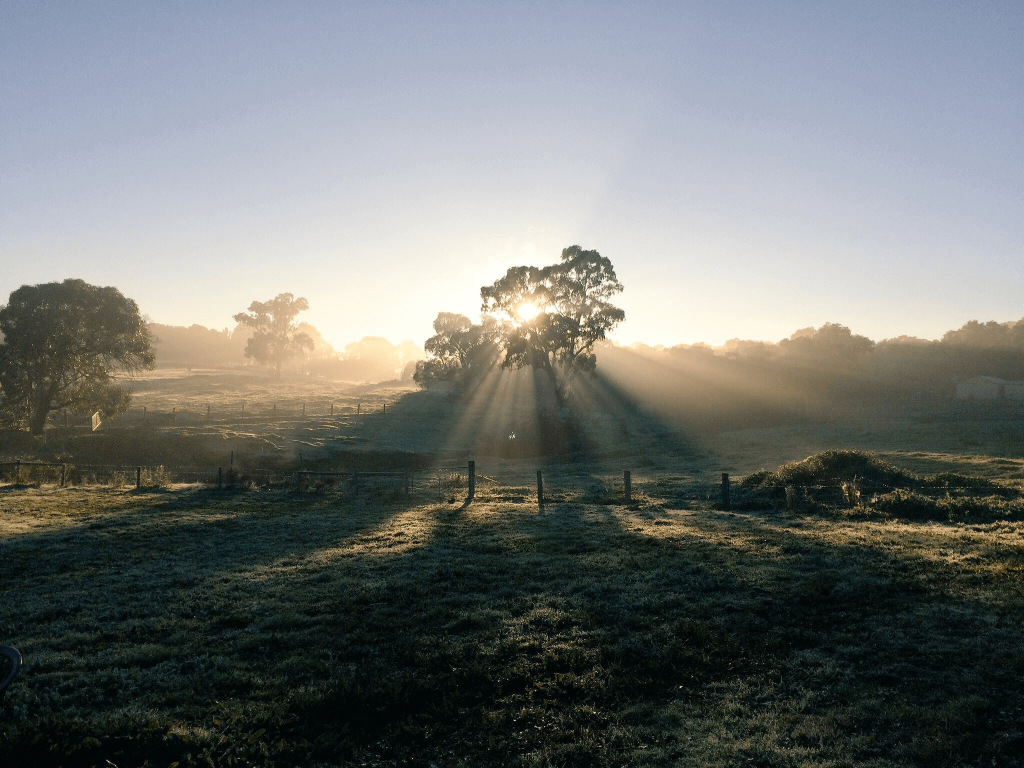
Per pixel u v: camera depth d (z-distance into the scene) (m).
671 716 7.11
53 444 48.12
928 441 47.66
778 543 15.35
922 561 12.83
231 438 51.44
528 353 72.25
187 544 17.77
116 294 55.19
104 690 8.05
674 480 33.03
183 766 6.18
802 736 6.55
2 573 14.48
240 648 9.58
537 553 15.47
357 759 6.51
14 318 50.84
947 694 7.21
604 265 71.50
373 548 16.77
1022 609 9.67
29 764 6.04
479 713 7.37
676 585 12.09
